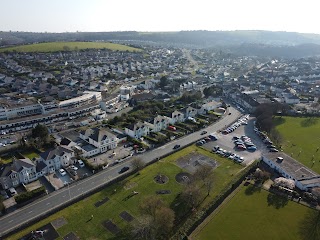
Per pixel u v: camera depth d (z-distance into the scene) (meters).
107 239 93.25
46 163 132.25
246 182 124.44
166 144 166.00
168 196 115.50
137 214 104.75
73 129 188.62
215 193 117.25
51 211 105.31
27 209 107.94
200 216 101.12
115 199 113.50
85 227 98.44
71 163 140.88
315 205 109.38
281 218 102.00
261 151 159.38
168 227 93.44
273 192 117.50
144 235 91.75
